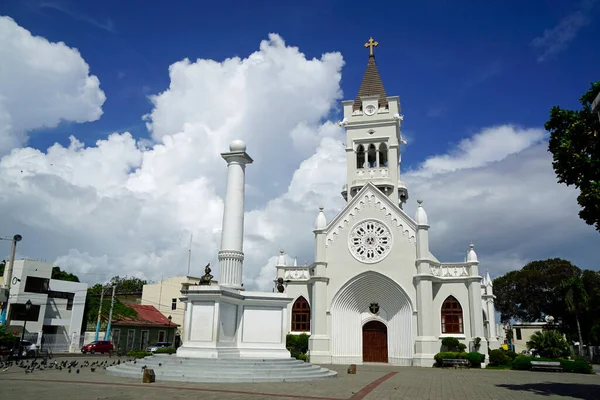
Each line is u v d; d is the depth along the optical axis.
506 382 27.20
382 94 59.34
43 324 55.84
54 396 16.45
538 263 86.38
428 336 43.81
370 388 21.95
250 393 18.31
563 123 22.02
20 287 54.16
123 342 62.97
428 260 46.03
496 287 88.31
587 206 20.25
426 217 47.38
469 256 46.47
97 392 17.72
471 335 44.50
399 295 46.69
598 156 21.19
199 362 24.31
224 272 29.44
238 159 31.08
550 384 26.09
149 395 17.08
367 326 48.34
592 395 20.70
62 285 58.72
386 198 48.91
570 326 79.69
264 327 28.95
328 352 46.50
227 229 30.05
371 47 63.03
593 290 73.69
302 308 50.22
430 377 30.12
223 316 26.66
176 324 70.69
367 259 48.12
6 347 40.59
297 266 51.75
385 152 57.47
